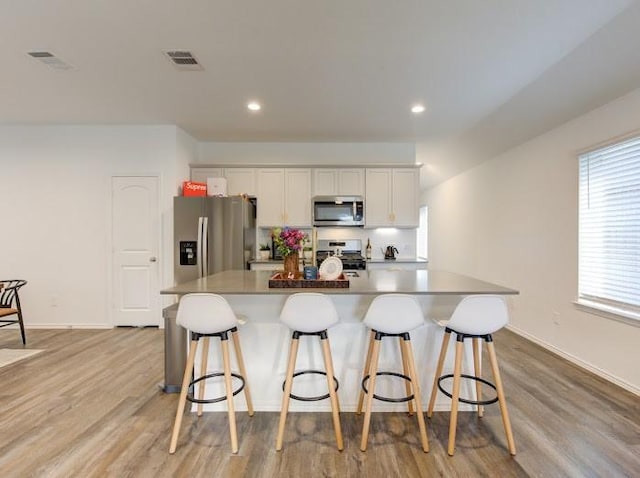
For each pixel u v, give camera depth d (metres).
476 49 2.64
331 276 2.44
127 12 2.20
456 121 4.26
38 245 4.55
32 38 2.49
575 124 3.34
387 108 3.85
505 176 4.65
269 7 2.16
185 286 2.41
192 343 2.11
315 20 2.29
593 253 3.16
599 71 2.65
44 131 4.52
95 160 4.54
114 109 3.92
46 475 1.82
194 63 2.87
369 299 2.51
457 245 6.43
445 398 2.51
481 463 1.92
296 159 5.27
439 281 2.63
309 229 5.16
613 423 2.30
